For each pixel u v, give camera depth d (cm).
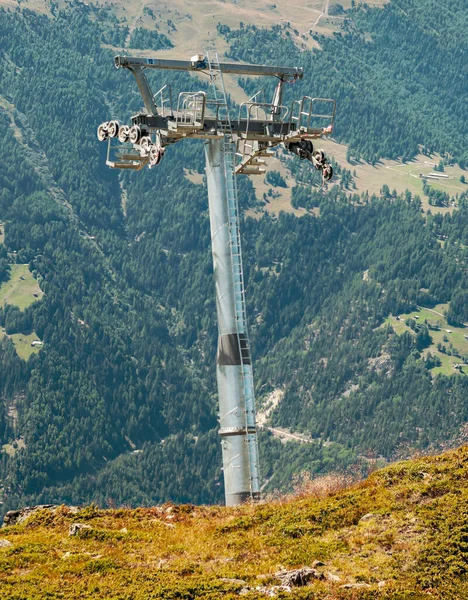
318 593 3022
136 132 5009
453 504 3506
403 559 3241
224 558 3397
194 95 4950
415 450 4288
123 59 4909
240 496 4803
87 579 3194
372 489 3788
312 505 3791
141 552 3488
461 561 3191
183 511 4053
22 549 3497
